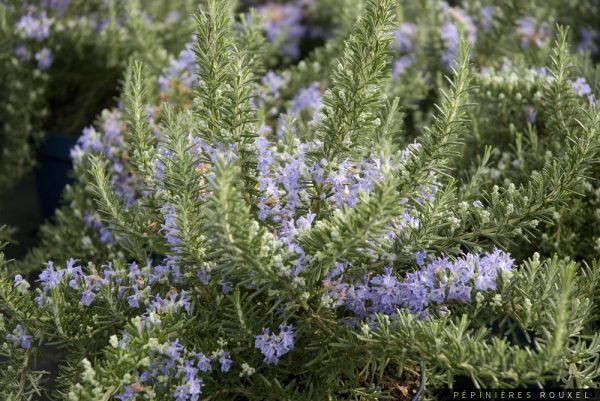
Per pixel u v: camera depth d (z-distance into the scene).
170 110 1.10
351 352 1.06
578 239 1.28
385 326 1.02
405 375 1.12
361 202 1.00
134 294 1.11
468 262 1.06
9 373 1.10
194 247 1.05
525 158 1.32
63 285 1.11
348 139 1.07
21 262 1.47
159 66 1.51
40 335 1.11
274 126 1.44
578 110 1.23
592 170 1.28
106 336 1.13
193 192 1.06
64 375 1.12
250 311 1.06
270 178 1.08
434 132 1.06
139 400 1.04
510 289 1.07
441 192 1.06
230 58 1.10
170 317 1.05
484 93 1.37
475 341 0.99
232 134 1.06
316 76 1.50
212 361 1.07
